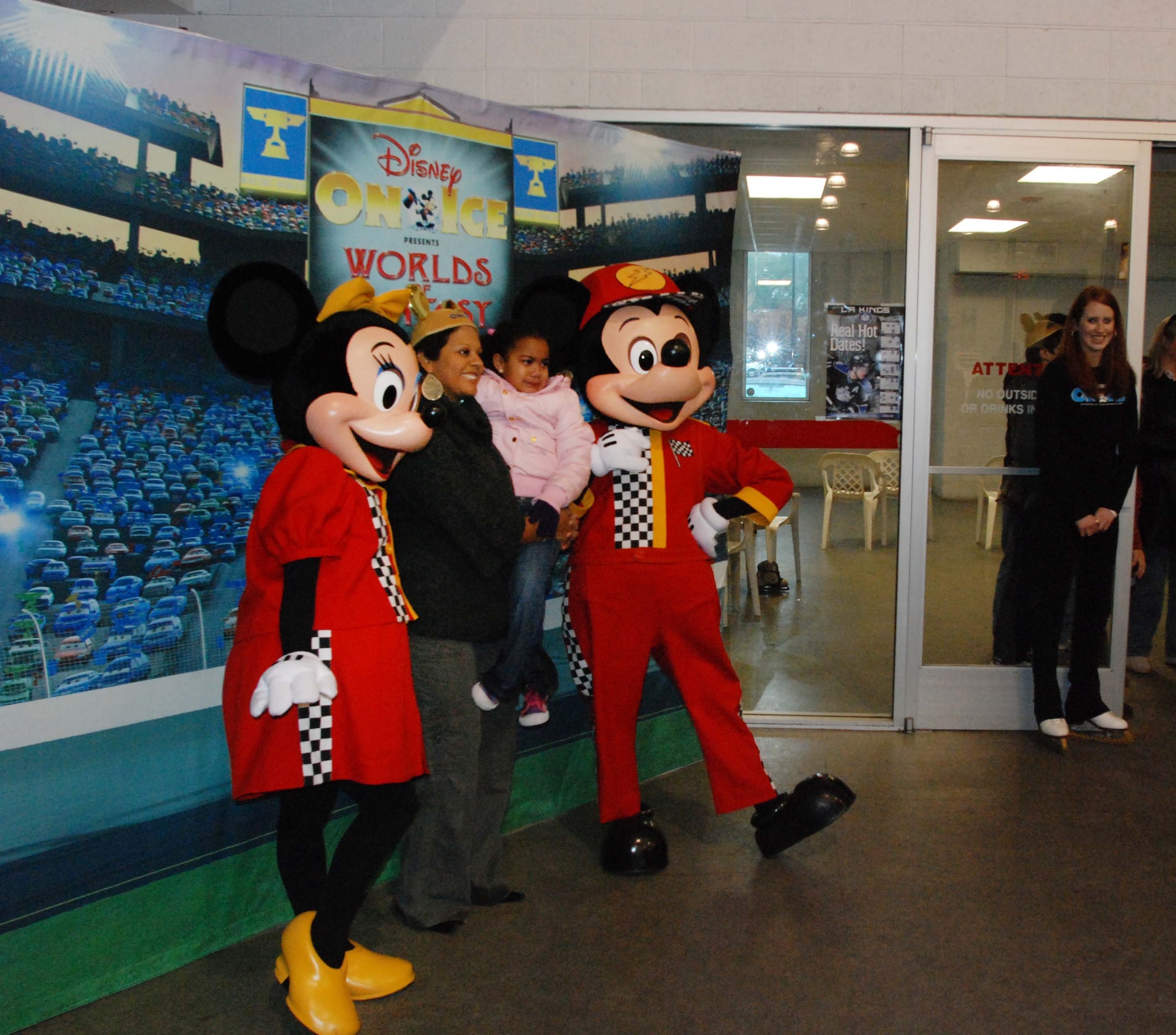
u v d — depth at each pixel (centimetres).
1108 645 401
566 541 266
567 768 321
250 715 185
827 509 762
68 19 202
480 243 283
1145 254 393
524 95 378
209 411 228
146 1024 203
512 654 247
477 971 224
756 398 535
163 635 221
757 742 387
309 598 191
